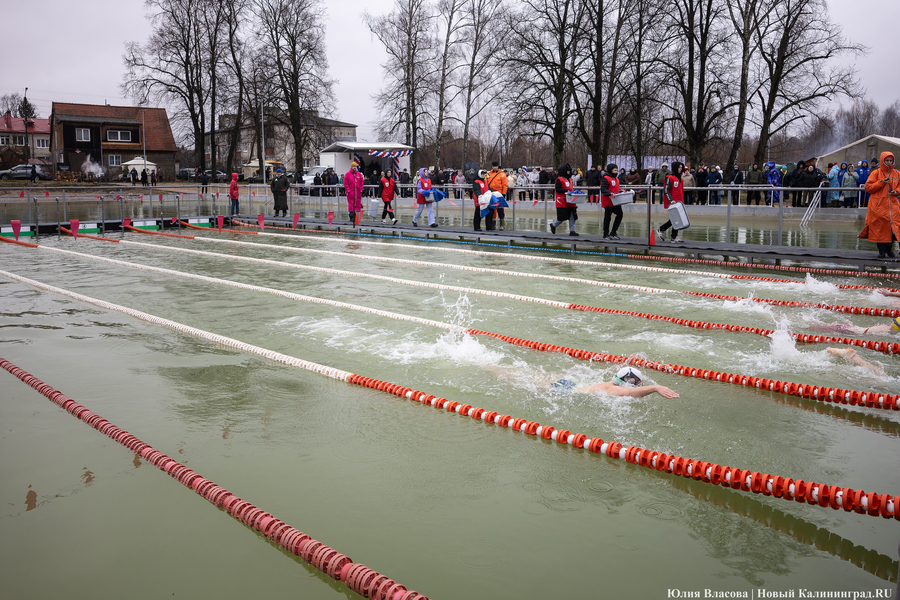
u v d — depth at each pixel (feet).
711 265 36.01
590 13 95.61
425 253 43.50
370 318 22.99
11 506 9.97
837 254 33.73
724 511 9.88
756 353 17.90
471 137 192.85
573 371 16.63
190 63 156.56
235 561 8.62
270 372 16.84
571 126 104.27
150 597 7.79
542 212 79.77
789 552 8.78
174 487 10.67
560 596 7.76
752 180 64.75
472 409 13.85
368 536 9.10
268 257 41.83
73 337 20.54
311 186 70.79
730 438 12.34
